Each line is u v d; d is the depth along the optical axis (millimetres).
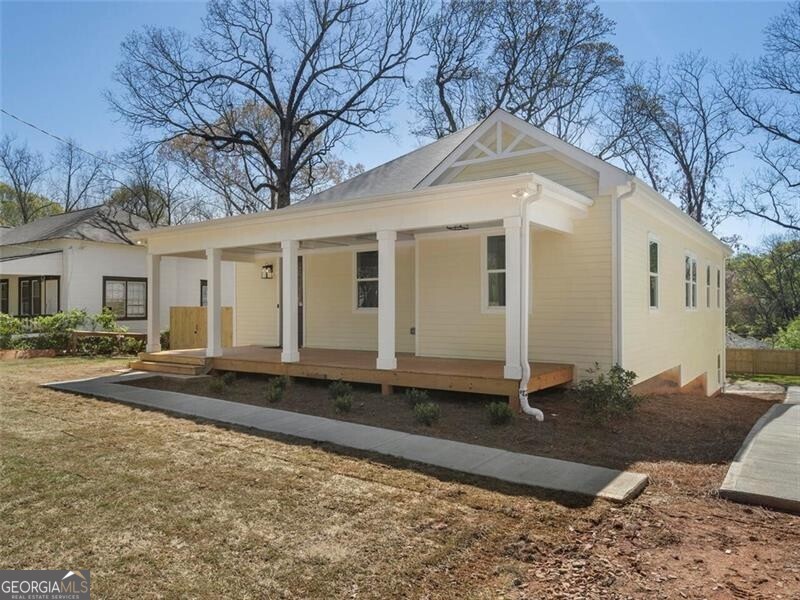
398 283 11672
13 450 5781
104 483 4727
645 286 9883
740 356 22266
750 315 34656
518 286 7453
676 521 4031
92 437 6359
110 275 21250
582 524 3938
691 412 8586
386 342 8797
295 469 5168
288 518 3982
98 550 3467
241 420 7223
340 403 7766
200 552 3439
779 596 2953
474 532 3762
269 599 2908
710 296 15805
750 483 4727
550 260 9320
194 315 17656
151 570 3211
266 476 4953
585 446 6125
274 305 14195
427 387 8312
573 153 9094
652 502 4430
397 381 8633
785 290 31734
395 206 8547
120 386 10000
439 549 3502
